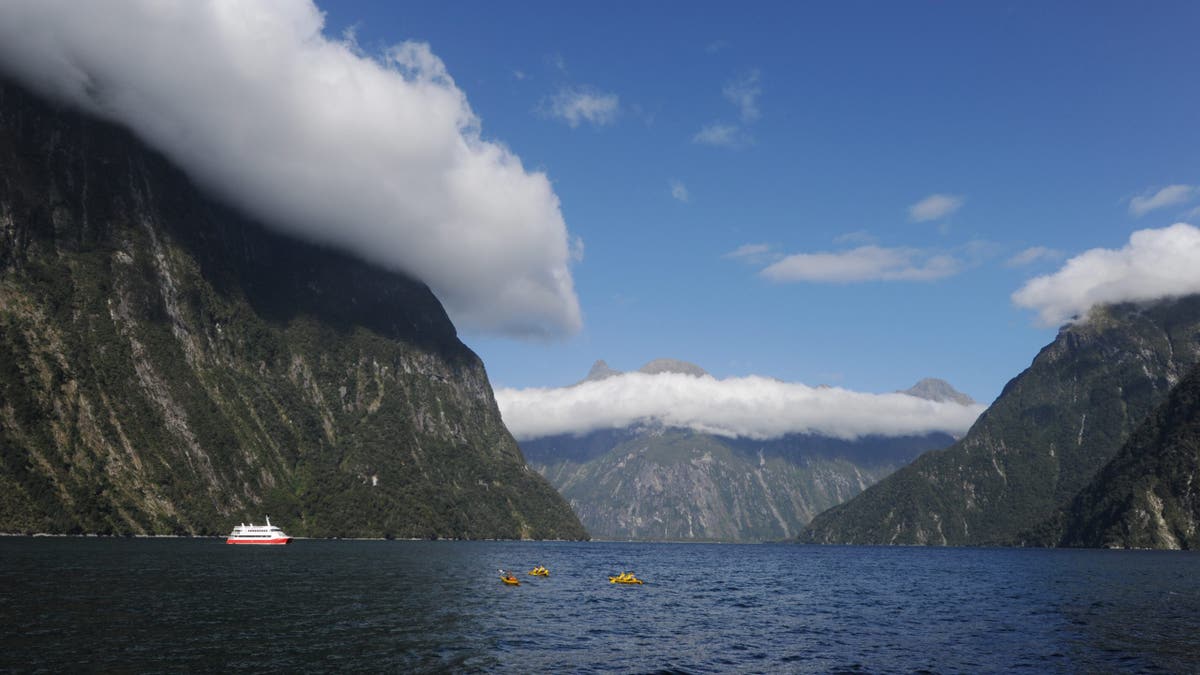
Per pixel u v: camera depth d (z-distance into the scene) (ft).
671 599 418.92
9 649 213.46
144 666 199.93
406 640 248.93
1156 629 302.66
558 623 304.09
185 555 625.00
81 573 420.77
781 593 469.98
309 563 585.63
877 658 241.76
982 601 416.87
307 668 205.16
